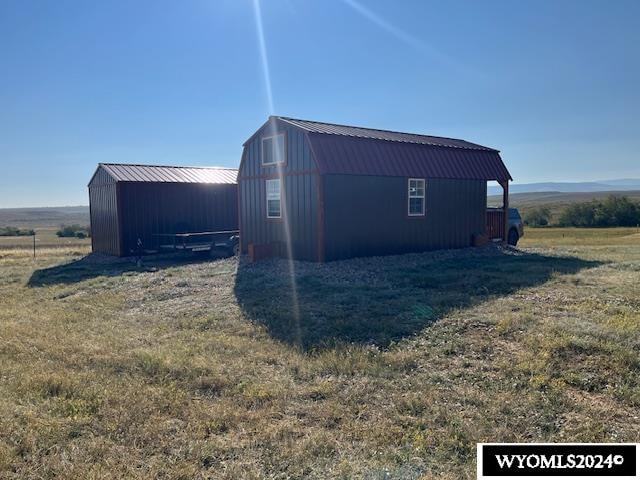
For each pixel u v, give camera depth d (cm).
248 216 1550
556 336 617
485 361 571
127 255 1838
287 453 379
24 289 1232
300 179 1328
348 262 1300
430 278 1079
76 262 1792
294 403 477
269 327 746
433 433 407
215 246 1841
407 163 1462
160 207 1925
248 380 536
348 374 548
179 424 432
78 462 369
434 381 520
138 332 757
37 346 686
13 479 346
